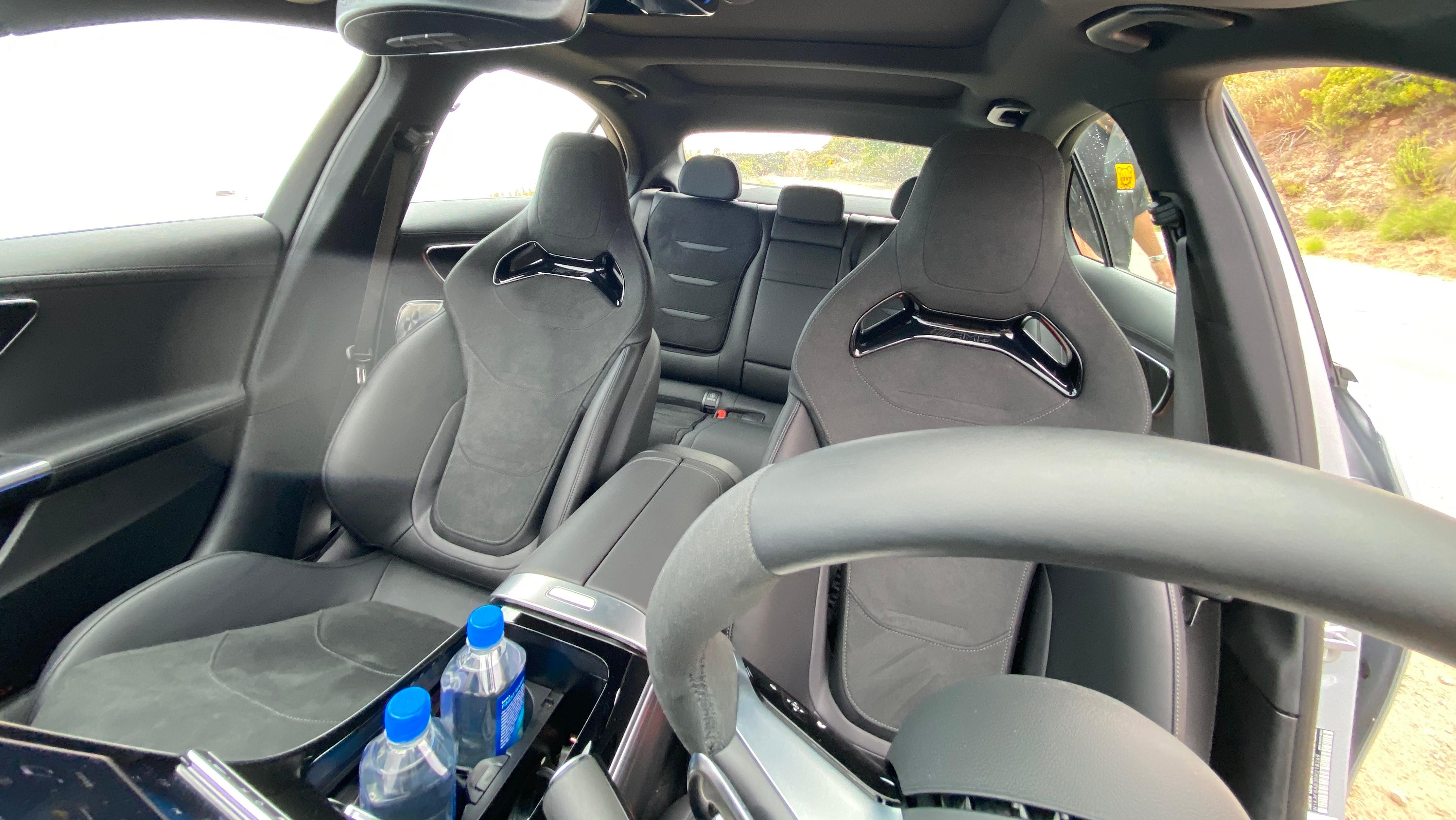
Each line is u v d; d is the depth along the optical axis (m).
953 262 1.06
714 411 2.74
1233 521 0.20
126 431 1.16
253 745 0.78
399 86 1.49
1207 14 0.93
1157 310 1.55
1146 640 0.89
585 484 1.39
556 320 1.49
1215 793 0.29
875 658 1.15
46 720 0.82
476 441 1.47
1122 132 1.32
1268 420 1.00
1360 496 0.20
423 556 1.43
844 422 1.12
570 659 0.93
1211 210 1.08
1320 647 0.94
